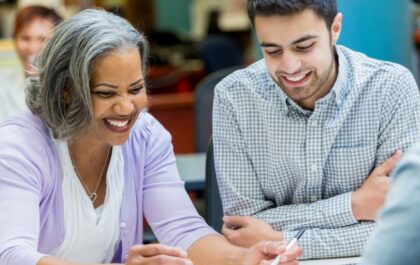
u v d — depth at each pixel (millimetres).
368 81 2219
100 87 2002
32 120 2182
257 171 2312
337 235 2193
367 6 3021
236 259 2119
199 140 3574
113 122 2055
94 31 2006
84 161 2199
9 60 3904
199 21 9445
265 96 2264
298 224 2238
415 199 1183
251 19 2084
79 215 2186
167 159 2357
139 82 2033
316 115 2201
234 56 7332
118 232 2266
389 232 1191
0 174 2094
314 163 2236
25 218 2055
